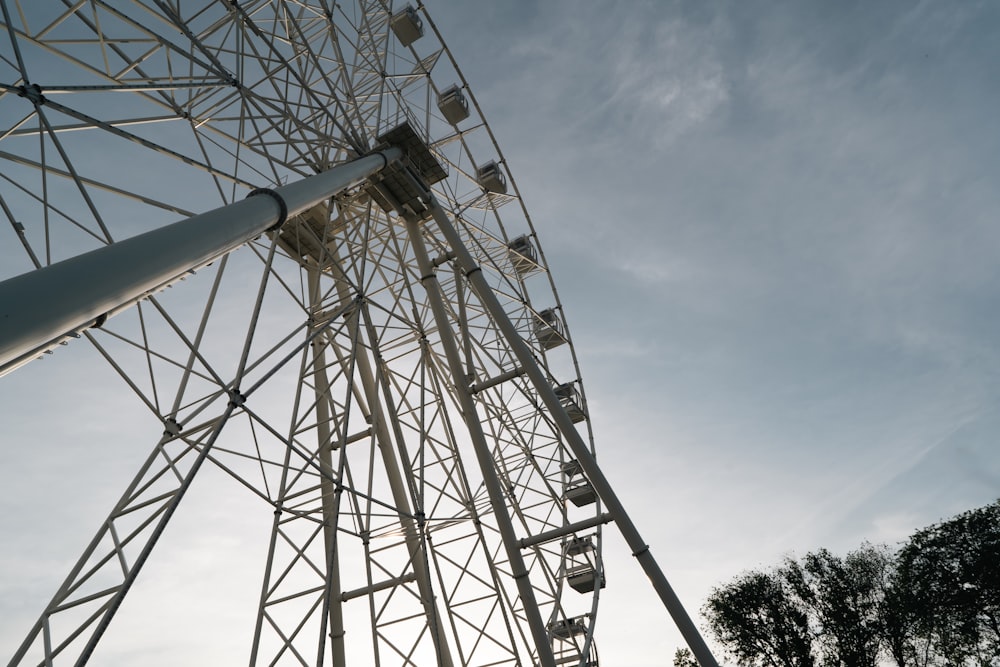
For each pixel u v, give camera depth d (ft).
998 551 126.41
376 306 58.95
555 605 72.95
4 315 20.58
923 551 135.33
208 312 46.09
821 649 131.44
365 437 69.26
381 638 55.88
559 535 65.77
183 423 41.52
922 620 128.67
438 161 73.00
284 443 41.37
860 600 132.98
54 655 33.40
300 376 54.34
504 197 97.14
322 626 40.04
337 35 64.39
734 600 140.46
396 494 69.82
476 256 88.99
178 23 41.06
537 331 100.01
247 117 51.57
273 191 38.75
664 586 63.67
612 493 66.03
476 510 68.03
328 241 73.77
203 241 30.55
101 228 34.30
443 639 66.13
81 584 35.88
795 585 137.80
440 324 70.49
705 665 61.98
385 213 74.02
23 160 36.68
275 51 48.37
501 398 85.35
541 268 102.01
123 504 38.93
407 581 60.59
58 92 32.58
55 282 22.59
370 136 70.95
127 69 45.03
